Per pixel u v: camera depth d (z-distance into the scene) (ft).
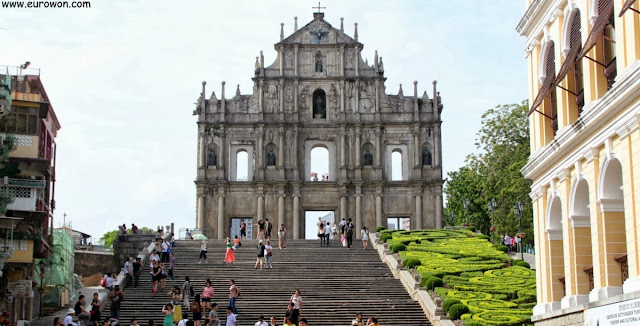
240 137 326.85
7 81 191.72
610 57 122.11
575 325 129.39
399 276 212.84
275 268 220.64
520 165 288.30
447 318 173.88
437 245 253.24
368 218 322.34
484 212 410.31
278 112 328.29
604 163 119.03
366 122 326.65
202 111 325.83
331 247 260.21
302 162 326.85
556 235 148.25
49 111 226.17
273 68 331.36
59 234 237.25
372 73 331.36
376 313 183.01
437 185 323.37
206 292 176.86
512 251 281.54
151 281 207.51
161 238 229.66
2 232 187.83
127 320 177.37
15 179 189.67
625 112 109.60
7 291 187.32
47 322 201.16
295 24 334.85
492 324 163.84
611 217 120.88
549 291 148.05
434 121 326.65
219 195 322.14
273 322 153.79
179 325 153.17
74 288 260.62
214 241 259.80
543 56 150.00
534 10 150.00
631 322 104.63
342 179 322.75
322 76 330.75
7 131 195.00
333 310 183.11
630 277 109.81
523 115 303.68
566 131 130.72
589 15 124.77
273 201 323.37
